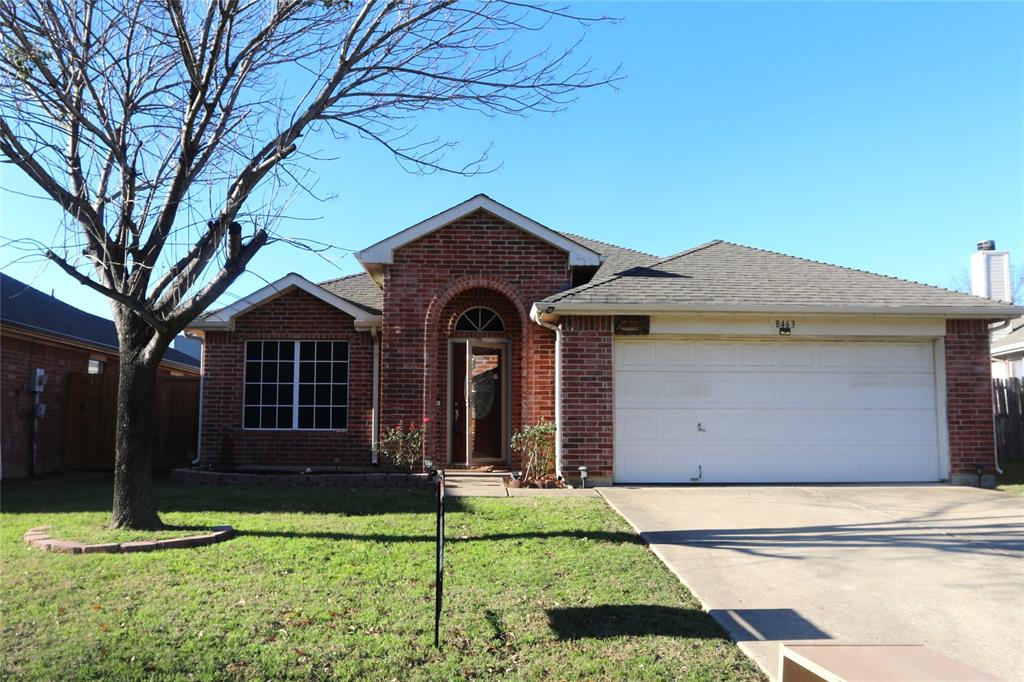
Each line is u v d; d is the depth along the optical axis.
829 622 5.08
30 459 13.62
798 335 11.51
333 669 4.27
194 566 6.17
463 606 5.29
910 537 7.55
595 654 4.51
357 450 13.24
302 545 6.93
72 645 4.51
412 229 12.26
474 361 13.67
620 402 11.47
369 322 13.12
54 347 14.57
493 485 11.18
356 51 7.75
